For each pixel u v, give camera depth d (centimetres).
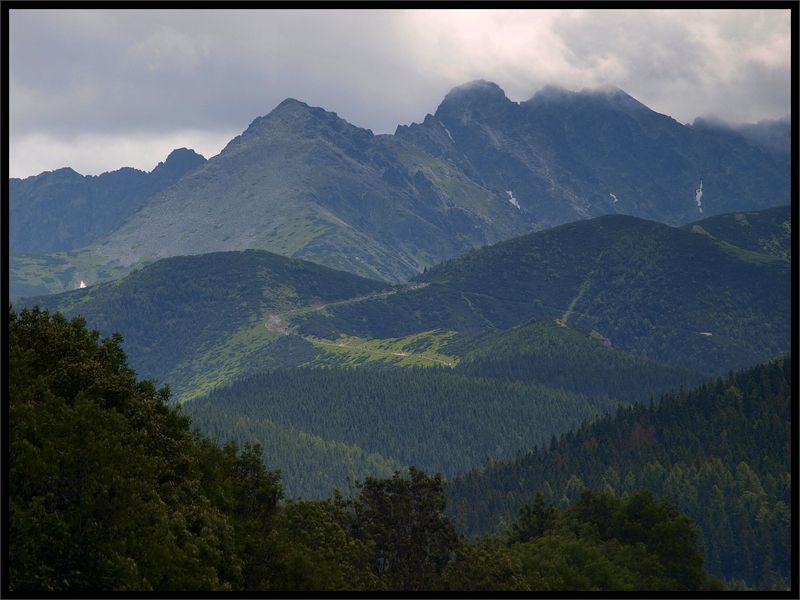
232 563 17312
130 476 15838
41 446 15000
